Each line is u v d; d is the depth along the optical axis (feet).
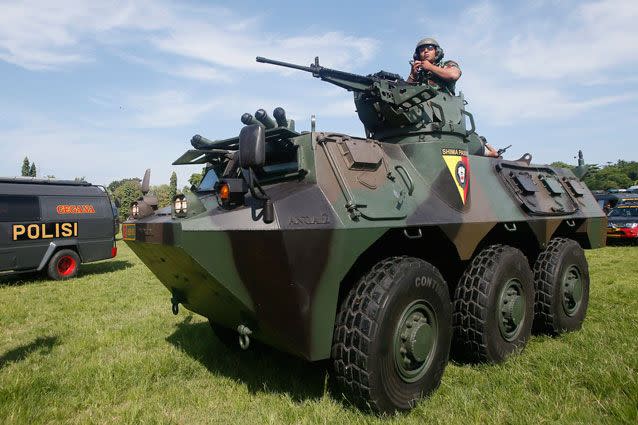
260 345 16.40
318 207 10.17
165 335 18.45
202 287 11.46
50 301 28.17
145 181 13.82
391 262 11.25
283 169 11.65
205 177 15.12
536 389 11.72
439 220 12.34
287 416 10.80
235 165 13.50
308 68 14.29
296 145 11.27
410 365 11.05
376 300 10.37
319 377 13.14
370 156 11.86
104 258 41.14
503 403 10.77
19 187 37.55
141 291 31.07
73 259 39.17
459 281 14.01
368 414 10.39
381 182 11.86
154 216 13.14
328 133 11.68
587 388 11.53
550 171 20.65
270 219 9.51
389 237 12.25
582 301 18.11
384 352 10.34
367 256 12.35
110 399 12.32
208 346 16.56
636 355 13.10
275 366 14.19
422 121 15.21
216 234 10.21
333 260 9.98
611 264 37.11
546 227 17.19
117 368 14.16
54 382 13.37
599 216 21.04
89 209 40.47
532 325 16.70
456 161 14.29
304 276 9.62
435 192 13.26
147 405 11.84
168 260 11.50
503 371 12.80
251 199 10.64
